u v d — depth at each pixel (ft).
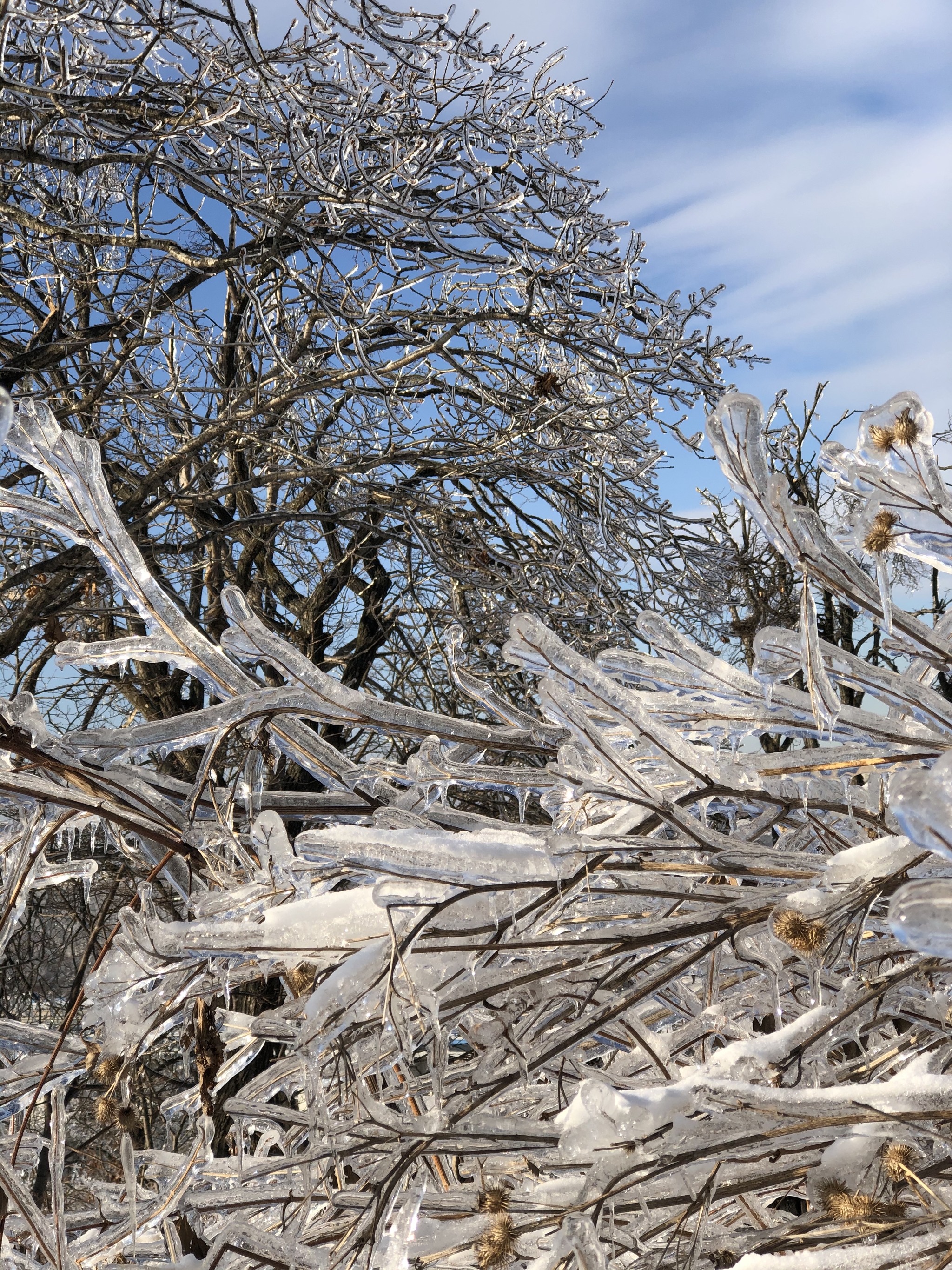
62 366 23.32
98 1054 5.87
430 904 5.15
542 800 6.21
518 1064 5.54
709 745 6.88
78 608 21.18
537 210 19.15
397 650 30.48
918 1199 5.23
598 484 22.99
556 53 18.49
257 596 28.71
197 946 5.32
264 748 6.37
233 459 26.71
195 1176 6.40
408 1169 5.57
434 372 21.01
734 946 6.10
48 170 22.65
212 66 16.35
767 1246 5.30
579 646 24.27
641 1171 5.33
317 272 20.17
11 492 5.79
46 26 16.29
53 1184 5.83
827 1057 7.36
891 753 5.35
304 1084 6.91
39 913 22.71
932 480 5.09
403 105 17.25
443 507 24.81
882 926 6.07
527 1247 5.63
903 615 5.27
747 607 27.09
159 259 20.61
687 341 19.92
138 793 6.23
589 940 5.36
